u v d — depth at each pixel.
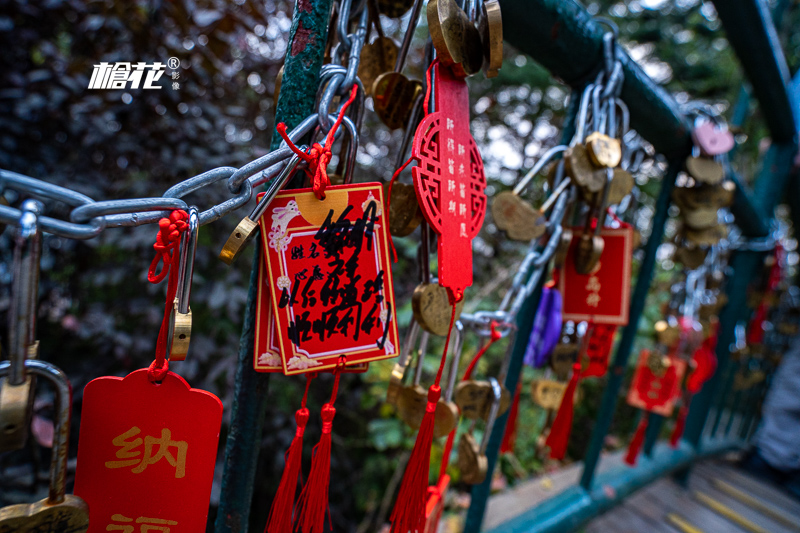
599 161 0.62
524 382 2.03
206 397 0.36
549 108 2.61
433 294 0.48
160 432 0.36
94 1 1.24
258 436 0.44
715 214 1.01
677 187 1.01
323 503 0.44
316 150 0.37
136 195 1.32
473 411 0.63
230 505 0.45
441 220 0.44
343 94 0.42
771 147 1.64
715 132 0.94
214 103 1.46
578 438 2.39
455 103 0.46
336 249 0.41
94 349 1.54
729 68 2.96
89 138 1.33
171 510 0.37
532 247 0.67
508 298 0.62
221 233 1.35
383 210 0.42
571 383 0.78
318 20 0.39
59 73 1.34
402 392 0.57
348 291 0.41
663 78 3.26
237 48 1.51
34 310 0.28
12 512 0.30
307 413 0.43
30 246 0.27
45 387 1.33
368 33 0.51
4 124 1.24
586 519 1.10
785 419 1.84
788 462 1.78
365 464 1.67
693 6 3.00
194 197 1.27
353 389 1.77
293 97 0.39
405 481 0.49
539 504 1.08
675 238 1.11
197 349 1.28
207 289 1.29
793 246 2.49
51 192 0.27
